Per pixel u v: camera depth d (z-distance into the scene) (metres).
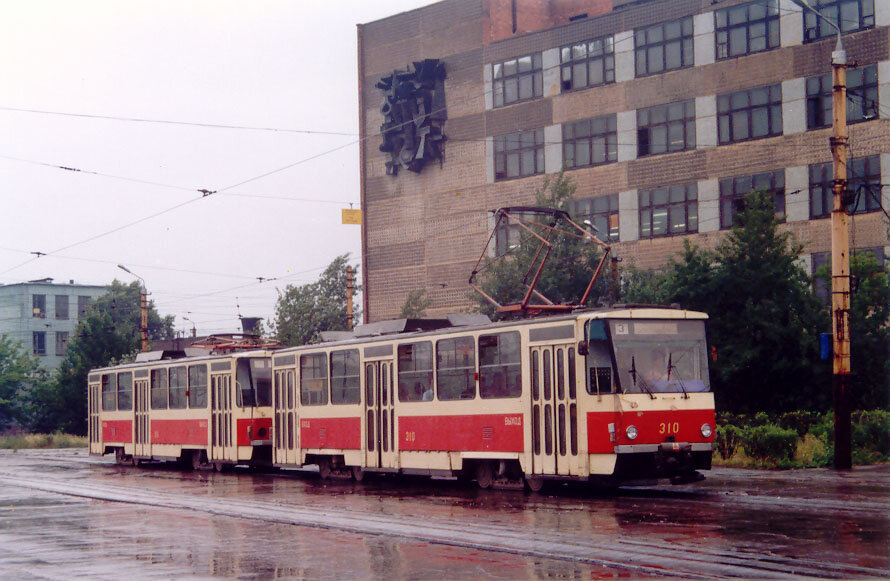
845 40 42.19
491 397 20.97
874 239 41.19
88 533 15.59
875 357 32.94
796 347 31.97
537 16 56.03
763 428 25.45
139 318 93.50
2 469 35.50
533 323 20.00
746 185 44.62
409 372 23.42
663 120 47.19
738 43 45.06
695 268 33.62
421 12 56.34
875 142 41.34
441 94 55.12
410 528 14.79
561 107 50.53
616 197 48.53
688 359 19.23
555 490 20.62
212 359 31.38
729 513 15.25
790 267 32.91
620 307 19.16
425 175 55.78
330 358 26.31
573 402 18.97
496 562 11.48
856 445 26.88
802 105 43.22
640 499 18.02
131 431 36.41
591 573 10.59
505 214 24.38
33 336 93.81
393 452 23.83
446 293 54.44
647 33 47.75
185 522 16.77
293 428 27.83
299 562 11.93
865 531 12.98
